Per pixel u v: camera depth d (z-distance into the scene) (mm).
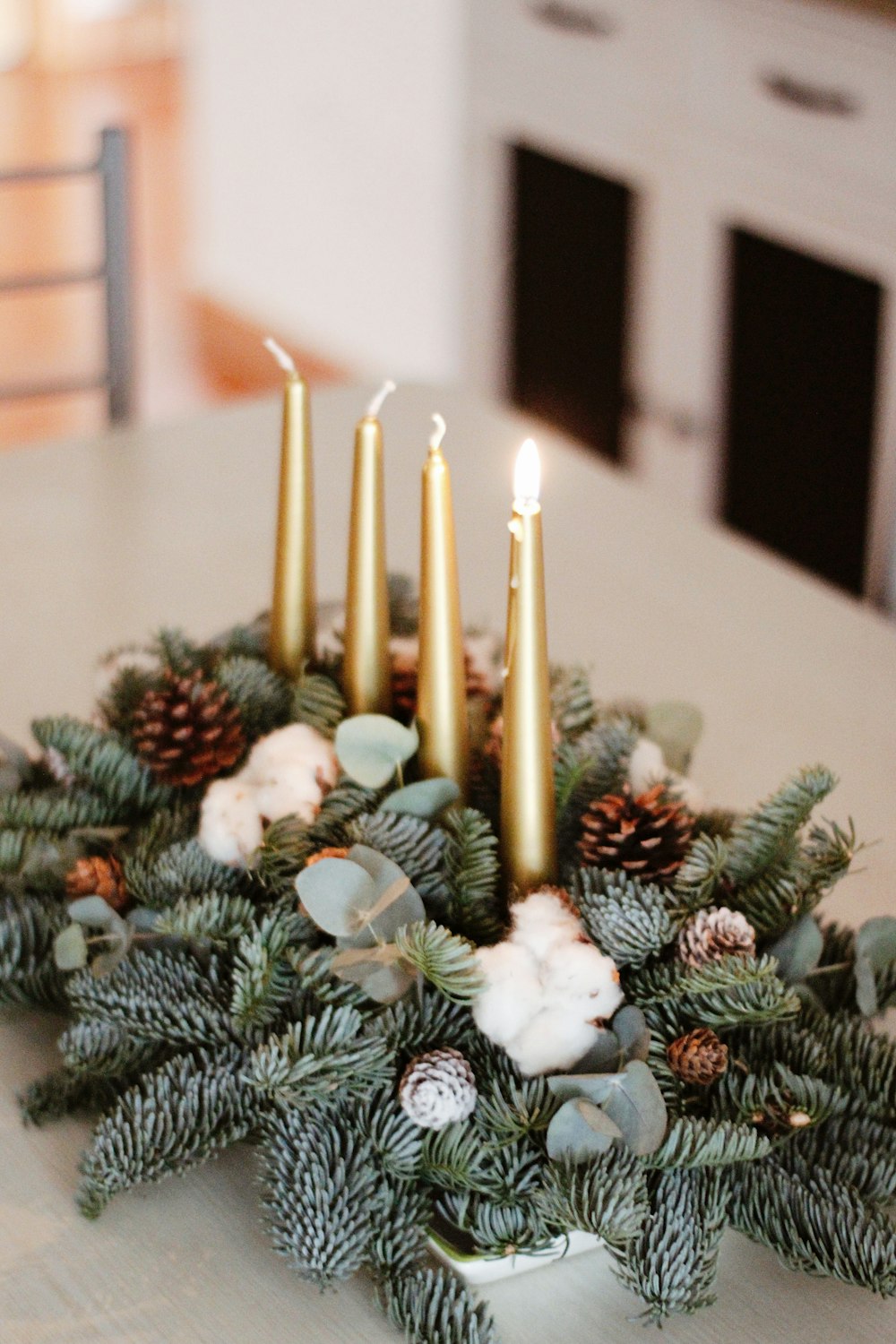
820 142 3561
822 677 1909
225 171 6266
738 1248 1434
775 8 3553
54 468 2223
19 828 1532
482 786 1520
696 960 1390
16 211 8008
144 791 1550
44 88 9617
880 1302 1408
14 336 6754
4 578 2023
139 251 7652
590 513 2160
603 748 1518
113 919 1453
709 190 3928
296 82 5688
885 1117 1432
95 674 1641
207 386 6555
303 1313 1394
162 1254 1421
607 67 4113
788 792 1433
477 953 1378
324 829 1457
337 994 1397
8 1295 1400
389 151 5352
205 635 1952
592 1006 1366
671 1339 1387
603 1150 1351
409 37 5059
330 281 5926
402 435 2328
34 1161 1469
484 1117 1368
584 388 4613
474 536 2121
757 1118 1395
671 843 1438
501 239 4801
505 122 4594
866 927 1460
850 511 3795
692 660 1932
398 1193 1389
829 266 3645
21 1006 1549
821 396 3785
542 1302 1403
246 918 1427
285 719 1568
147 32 10000
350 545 1480
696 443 4227
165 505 2156
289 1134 1385
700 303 4066
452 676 1447
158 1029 1418
